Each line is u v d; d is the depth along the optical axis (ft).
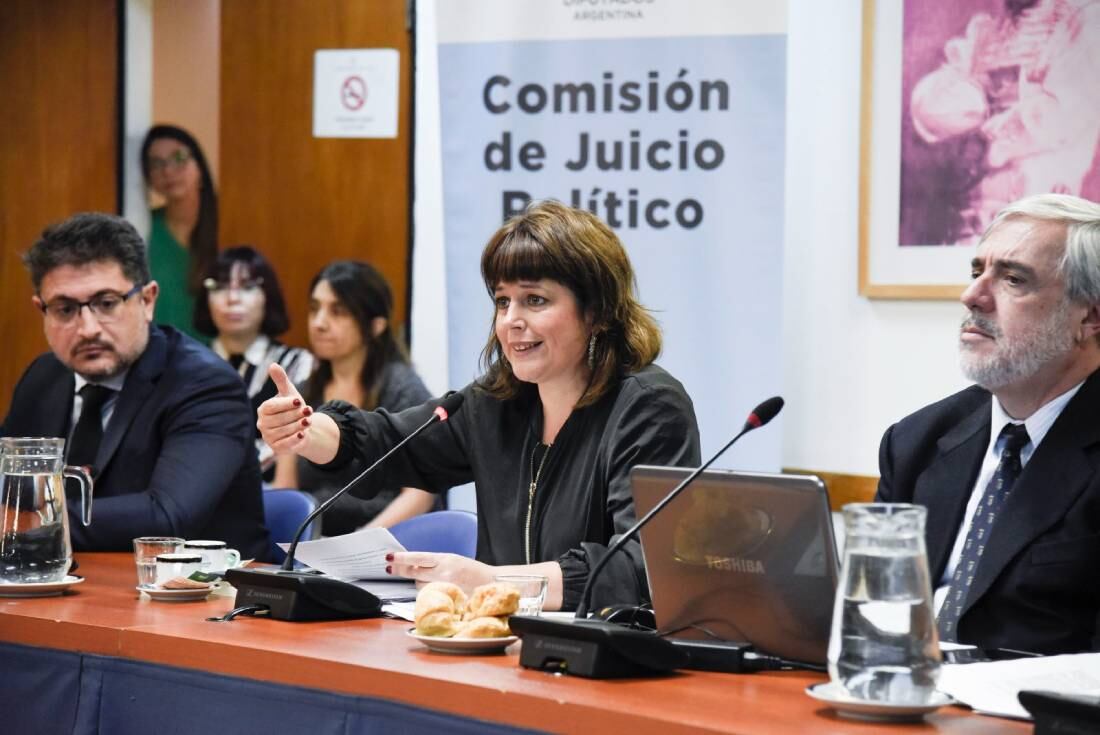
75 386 10.61
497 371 8.29
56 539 7.34
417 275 14.32
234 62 14.75
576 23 12.32
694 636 5.75
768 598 5.40
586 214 7.89
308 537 10.50
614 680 5.19
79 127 15.26
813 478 5.12
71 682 6.29
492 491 8.08
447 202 12.75
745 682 5.21
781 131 11.76
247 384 14.46
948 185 11.78
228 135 14.79
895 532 4.61
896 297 12.03
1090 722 4.09
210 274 14.74
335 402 8.47
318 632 6.14
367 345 14.08
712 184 11.93
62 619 6.42
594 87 12.28
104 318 9.95
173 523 9.45
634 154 12.16
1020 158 11.46
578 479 7.65
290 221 14.55
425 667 5.30
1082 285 6.52
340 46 14.35
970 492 6.96
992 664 5.32
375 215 14.26
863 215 12.17
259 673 5.65
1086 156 11.19
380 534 6.72
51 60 15.35
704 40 11.94
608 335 7.84
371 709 5.27
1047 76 11.32
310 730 5.45
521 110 12.50
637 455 7.36
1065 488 6.37
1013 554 6.37
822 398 12.51
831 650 4.72
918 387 12.04
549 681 5.10
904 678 4.55
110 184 15.15
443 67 12.72
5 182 15.52
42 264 9.97
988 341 6.69
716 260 11.93
